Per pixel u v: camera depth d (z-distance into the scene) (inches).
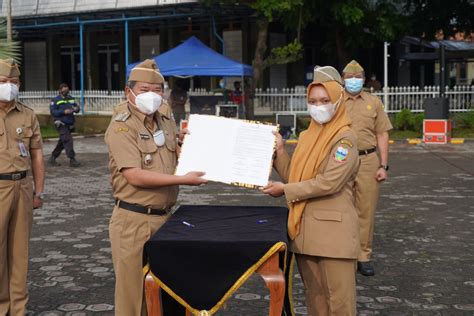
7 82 195.2
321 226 162.1
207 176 161.0
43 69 1273.4
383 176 253.8
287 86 1122.7
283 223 162.2
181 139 172.1
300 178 163.9
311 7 890.1
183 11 948.6
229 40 1074.7
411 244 304.2
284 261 147.6
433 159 645.9
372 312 214.2
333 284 163.3
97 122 1014.4
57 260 280.2
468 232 327.3
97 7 1067.3
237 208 184.2
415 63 1326.3
